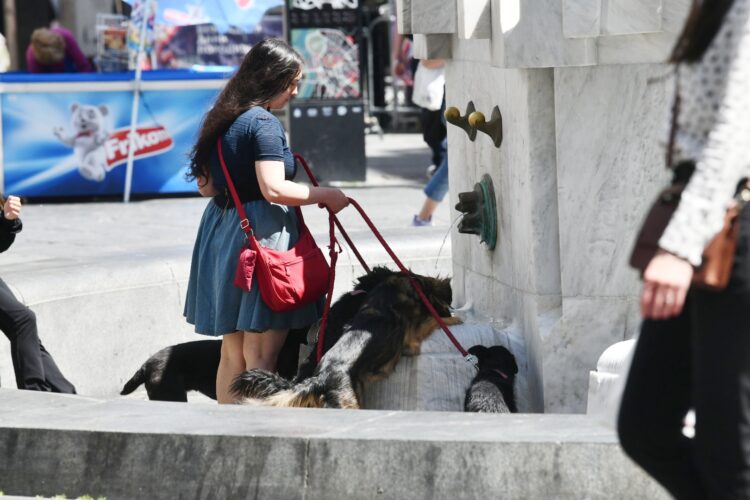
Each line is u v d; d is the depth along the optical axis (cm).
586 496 514
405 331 695
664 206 360
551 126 670
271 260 699
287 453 537
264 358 722
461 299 853
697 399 365
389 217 1524
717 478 364
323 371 667
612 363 593
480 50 738
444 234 1027
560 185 662
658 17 608
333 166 1920
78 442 559
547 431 531
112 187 1773
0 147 1728
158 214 1614
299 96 1912
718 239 350
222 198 729
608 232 659
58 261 934
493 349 690
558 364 673
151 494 552
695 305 362
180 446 548
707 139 354
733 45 354
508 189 726
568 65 636
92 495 558
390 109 2752
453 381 693
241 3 1712
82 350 870
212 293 733
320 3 1897
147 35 1830
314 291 711
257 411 584
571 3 616
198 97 1777
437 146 1605
